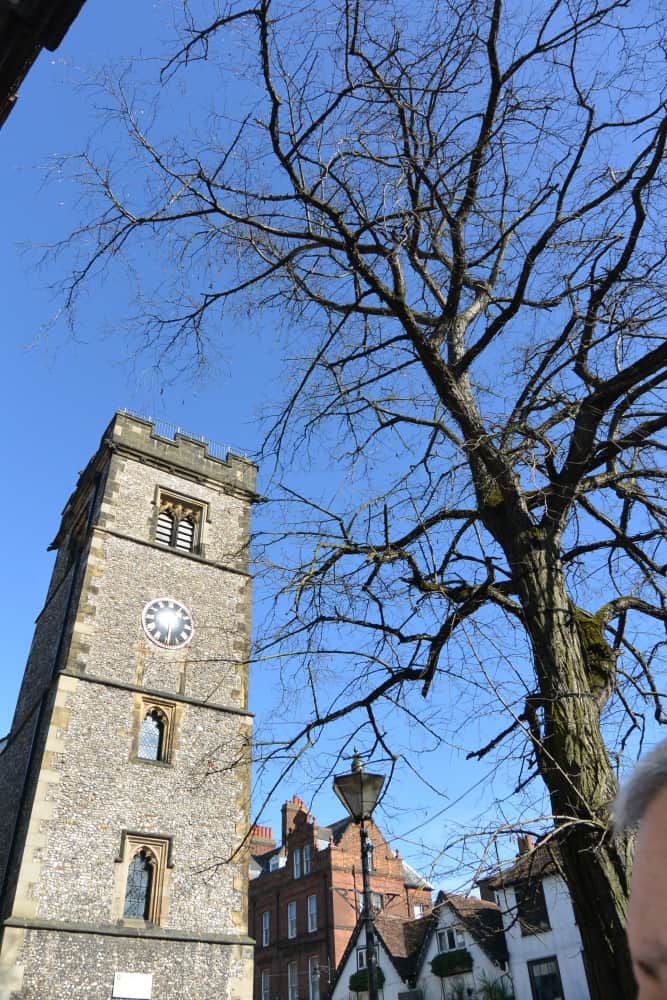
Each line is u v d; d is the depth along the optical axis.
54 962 16.14
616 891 4.16
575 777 4.55
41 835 17.30
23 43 5.74
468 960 24.50
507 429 5.63
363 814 8.63
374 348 6.75
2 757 22.16
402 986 27.28
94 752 18.95
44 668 22.31
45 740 18.52
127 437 24.70
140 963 17.16
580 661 5.14
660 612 5.86
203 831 19.55
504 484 5.78
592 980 4.20
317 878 38.94
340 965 31.70
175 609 22.53
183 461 25.67
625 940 4.03
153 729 20.55
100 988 16.41
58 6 5.58
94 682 19.84
